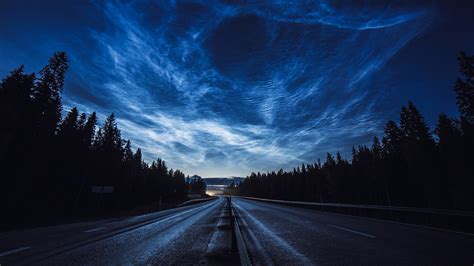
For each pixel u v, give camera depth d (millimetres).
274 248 7043
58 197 29156
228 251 6926
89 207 35000
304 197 80562
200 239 8992
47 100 24141
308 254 6203
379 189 40750
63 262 5809
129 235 9984
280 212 21359
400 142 37125
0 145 19969
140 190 56781
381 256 5797
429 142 31031
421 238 7949
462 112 20953
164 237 9484
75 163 31828
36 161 23500
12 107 21234
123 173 45219
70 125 31203
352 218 15305
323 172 70875
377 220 13773
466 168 25656
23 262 5777
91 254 6617
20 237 9320
